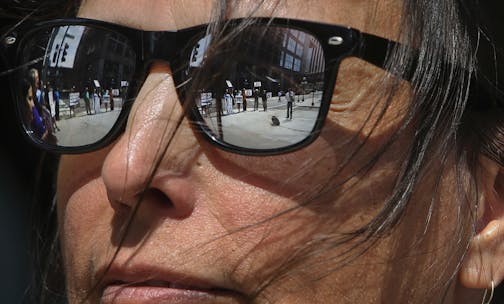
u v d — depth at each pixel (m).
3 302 2.77
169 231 1.28
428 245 1.42
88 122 1.40
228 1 1.27
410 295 1.40
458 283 1.57
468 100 1.49
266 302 1.28
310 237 1.29
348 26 1.29
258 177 1.29
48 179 2.15
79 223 1.42
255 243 1.28
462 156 1.48
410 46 1.36
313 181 1.29
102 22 1.37
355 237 1.31
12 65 1.50
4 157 2.80
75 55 1.41
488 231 1.56
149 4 1.36
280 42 1.27
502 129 1.53
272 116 1.27
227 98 1.27
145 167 1.26
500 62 1.52
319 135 1.29
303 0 1.29
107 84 1.37
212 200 1.29
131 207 1.28
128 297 1.30
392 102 1.34
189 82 1.28
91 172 1.43
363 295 1.33
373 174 1.33
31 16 1.80
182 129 1.29
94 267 1.37
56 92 1.43
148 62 1.32
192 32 1.29
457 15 1.44
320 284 1.30
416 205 1.39
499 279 1.57
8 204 2.81
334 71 1.26
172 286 1.30
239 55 1.26
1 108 2.75
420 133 1.37
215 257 1.27
